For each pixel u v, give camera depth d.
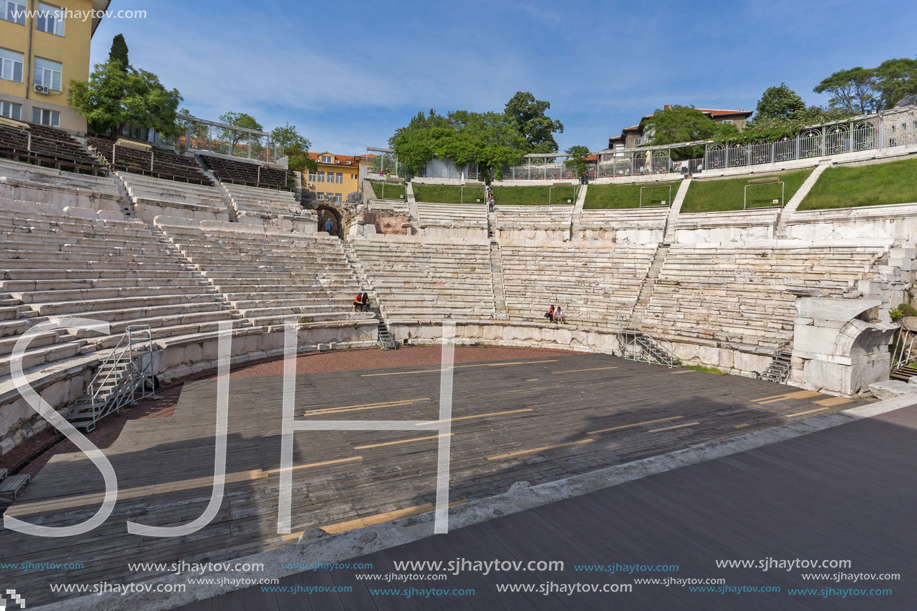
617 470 6.43
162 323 16.27
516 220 39.31
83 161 25.23
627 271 28.59
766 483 6.09
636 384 16.61
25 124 27.28
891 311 18.84
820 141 35.69
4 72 28.48
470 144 48.97
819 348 15.70
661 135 49.31
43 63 30.00
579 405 13.68
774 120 41.12
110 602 3.63
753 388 16.14
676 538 4.69
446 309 27.03
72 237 17.39
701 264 26.38
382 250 30.97
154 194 26.12
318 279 26.14
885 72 48.16
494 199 43.56
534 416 12.52
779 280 22.14
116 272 17.19
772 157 37.81
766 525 5.01
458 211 40.94
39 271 14.48
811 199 29.39
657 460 6.84
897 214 23.95
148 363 14.14
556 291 28.70
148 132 36.97
